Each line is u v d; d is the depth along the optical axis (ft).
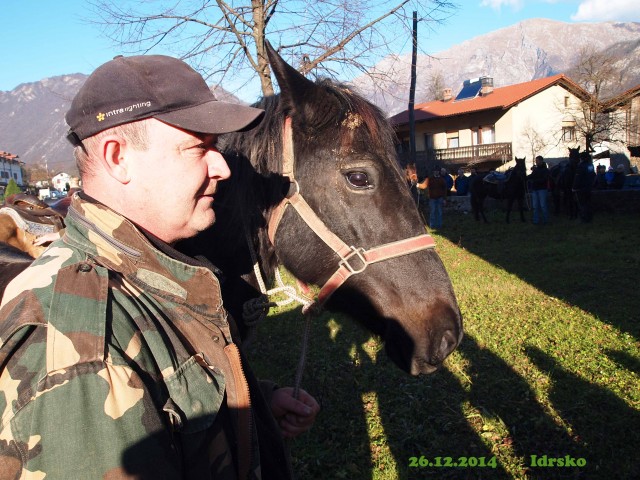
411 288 5.47
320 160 5.48
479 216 53.21
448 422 11.30
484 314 18.56
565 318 17.54
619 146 99.81
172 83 3.20
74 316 2.63
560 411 11.39
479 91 107.14
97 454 2.40
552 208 51.90
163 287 3.23
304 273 5.78
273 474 4.02
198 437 2.92
